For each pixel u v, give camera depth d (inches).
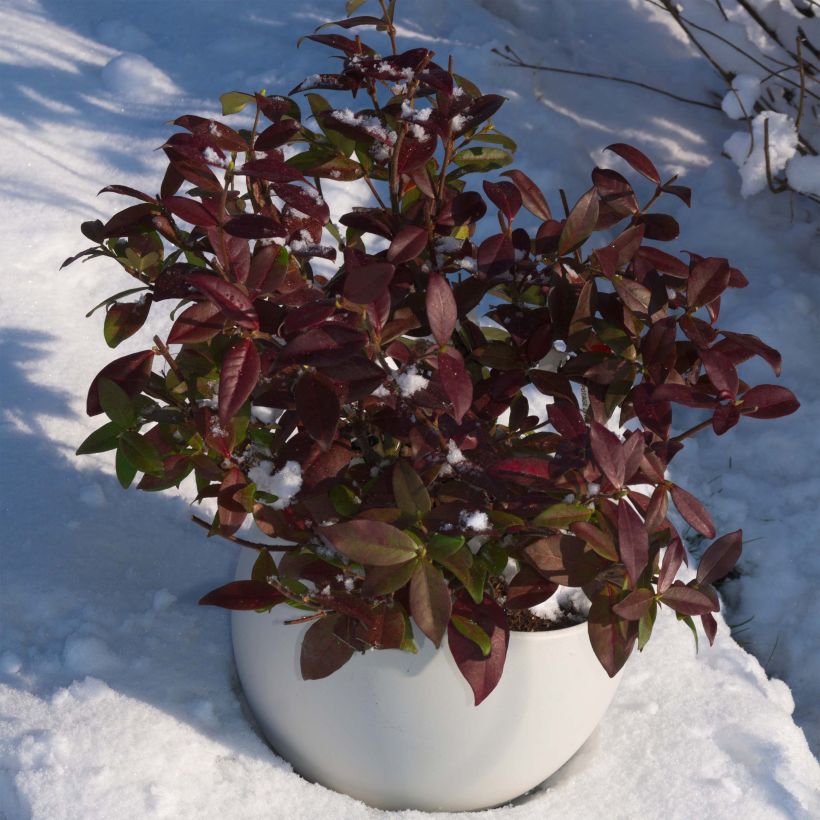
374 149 60.4
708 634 58.3
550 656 59.6
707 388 59.6
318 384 50.0
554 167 125.6
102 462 86.5
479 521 51.8
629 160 64.8
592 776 72.7
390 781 64.2
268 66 131.5
